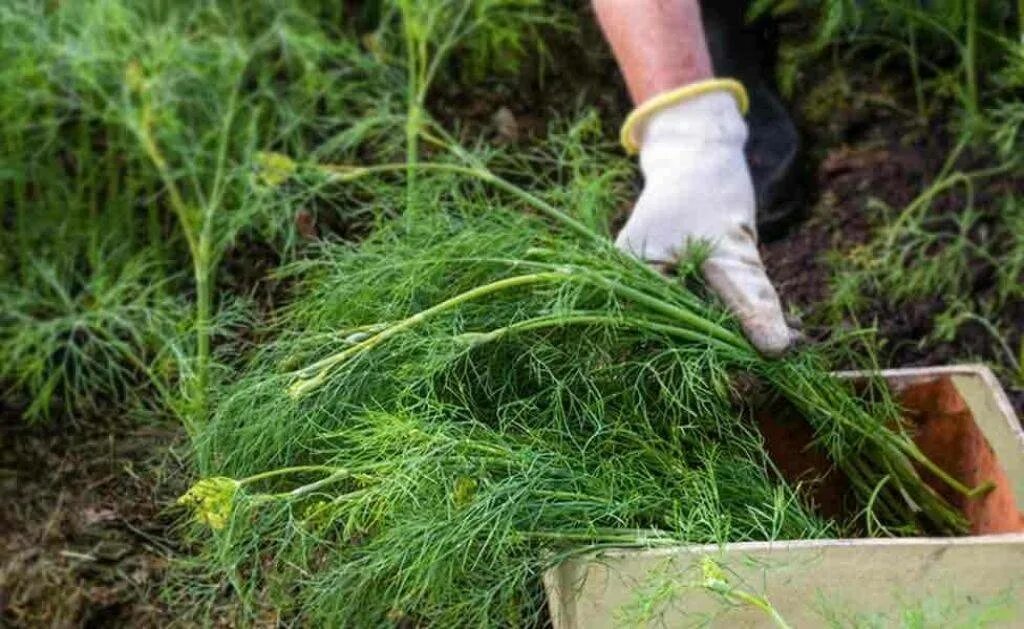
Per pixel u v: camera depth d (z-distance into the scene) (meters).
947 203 2.16
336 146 2.18
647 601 1.35
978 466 1.59
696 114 1.73
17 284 2.16
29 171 2.24
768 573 1.39
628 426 1.54
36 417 1.99
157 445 1.94
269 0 2.35
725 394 1.54
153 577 1.78
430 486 1.43
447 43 2.12
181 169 2.13
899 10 2.21
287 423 1.54
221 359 1.99
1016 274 2.01
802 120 2.28
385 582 1.49
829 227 2.15
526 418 1.56
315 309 1.71
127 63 2.16
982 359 2.01
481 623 1.39
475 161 1.84
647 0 1.74
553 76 2.39
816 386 1.59
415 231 1.69
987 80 2.26
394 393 1.55
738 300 1.61
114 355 2.08
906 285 2.07
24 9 2.22
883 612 1.40
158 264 2.12
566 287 1.55
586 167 2.21
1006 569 1.40
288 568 1.62
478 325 1.58
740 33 2.14
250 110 2.28
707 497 1.43
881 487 1.60
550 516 1.42
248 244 2.15
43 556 1.81
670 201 1.69
